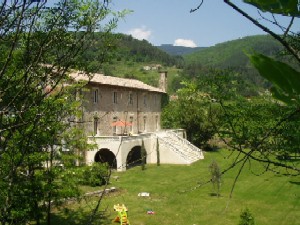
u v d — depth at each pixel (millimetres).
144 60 141500
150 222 20578
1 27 2717
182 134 48875
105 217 19375
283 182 29234
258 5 997
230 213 22203
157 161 40281
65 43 3062
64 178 13922
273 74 965
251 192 26906
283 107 2840
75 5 3125
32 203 11539
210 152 48219
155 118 52906
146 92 48750
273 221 20703
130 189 28031
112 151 35406
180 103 48688
